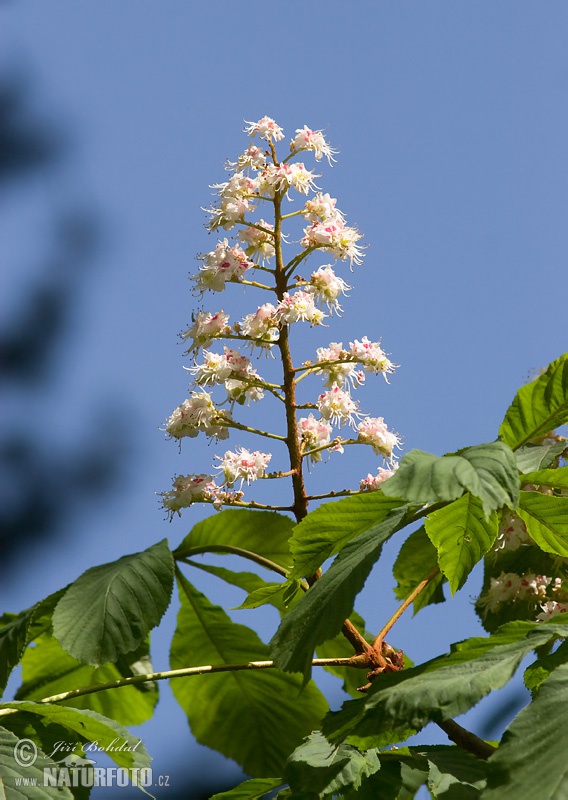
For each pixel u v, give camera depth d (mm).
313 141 2111
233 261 2092
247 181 2100
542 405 2021
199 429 2102
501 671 1866
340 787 1915
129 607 2039
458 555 2002
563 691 1854
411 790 1947
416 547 2154
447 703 1859
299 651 1914
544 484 1983
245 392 2115
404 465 1901
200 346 2098
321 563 1995
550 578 2111
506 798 1824
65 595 2057
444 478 1888
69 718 1957
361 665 2004
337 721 1911
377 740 1938
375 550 1924
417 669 1919
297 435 2090
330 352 2121
